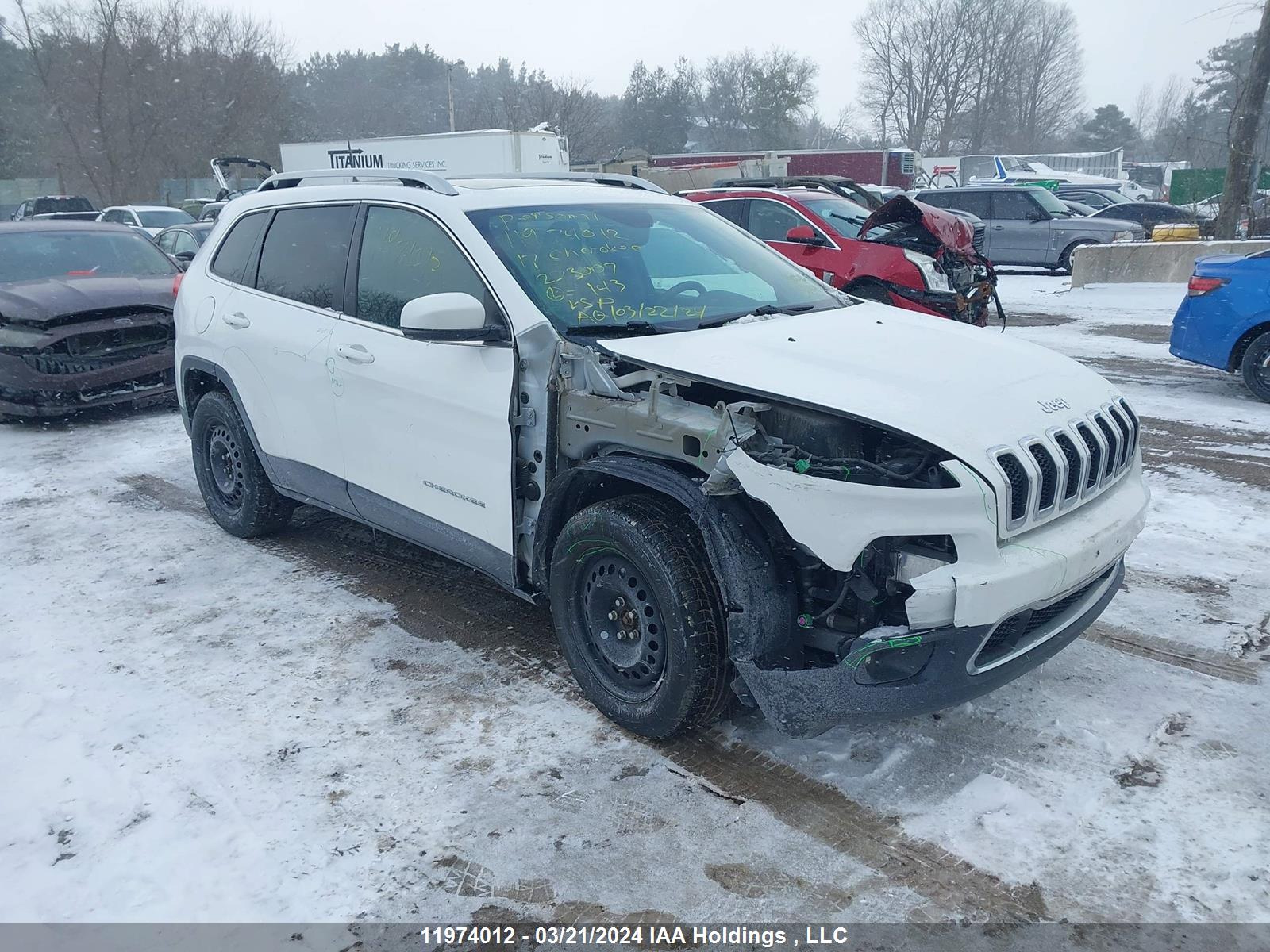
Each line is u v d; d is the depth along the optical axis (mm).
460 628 4449
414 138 25531
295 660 4168
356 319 4395
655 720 3350
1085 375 3584
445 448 3967
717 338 3602
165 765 3414
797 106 77500
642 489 3479
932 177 41375
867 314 4109
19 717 3746
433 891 2781
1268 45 17047
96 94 47938
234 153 51500
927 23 86875
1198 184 38875
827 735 3512
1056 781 3197
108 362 8375
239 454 5387
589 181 5125
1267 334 8086
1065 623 3309
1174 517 5578
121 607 4758
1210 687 3762
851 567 2863
